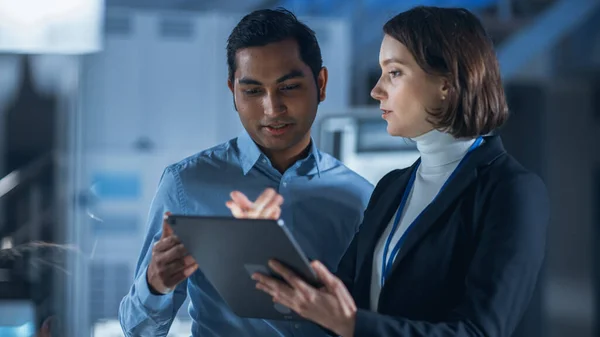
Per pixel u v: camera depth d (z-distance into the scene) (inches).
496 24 255.1
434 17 64.1
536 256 60.7
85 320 146.3
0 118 176.4
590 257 278.1
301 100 77.7
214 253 60.9
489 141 66.1
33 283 105.2
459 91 63.0
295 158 85.1
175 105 181.9
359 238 70.5
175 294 81.6
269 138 78.9
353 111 175.8
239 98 78.2
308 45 77.9
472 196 63.4
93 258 170.4
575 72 275.6
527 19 258.1
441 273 63.0
